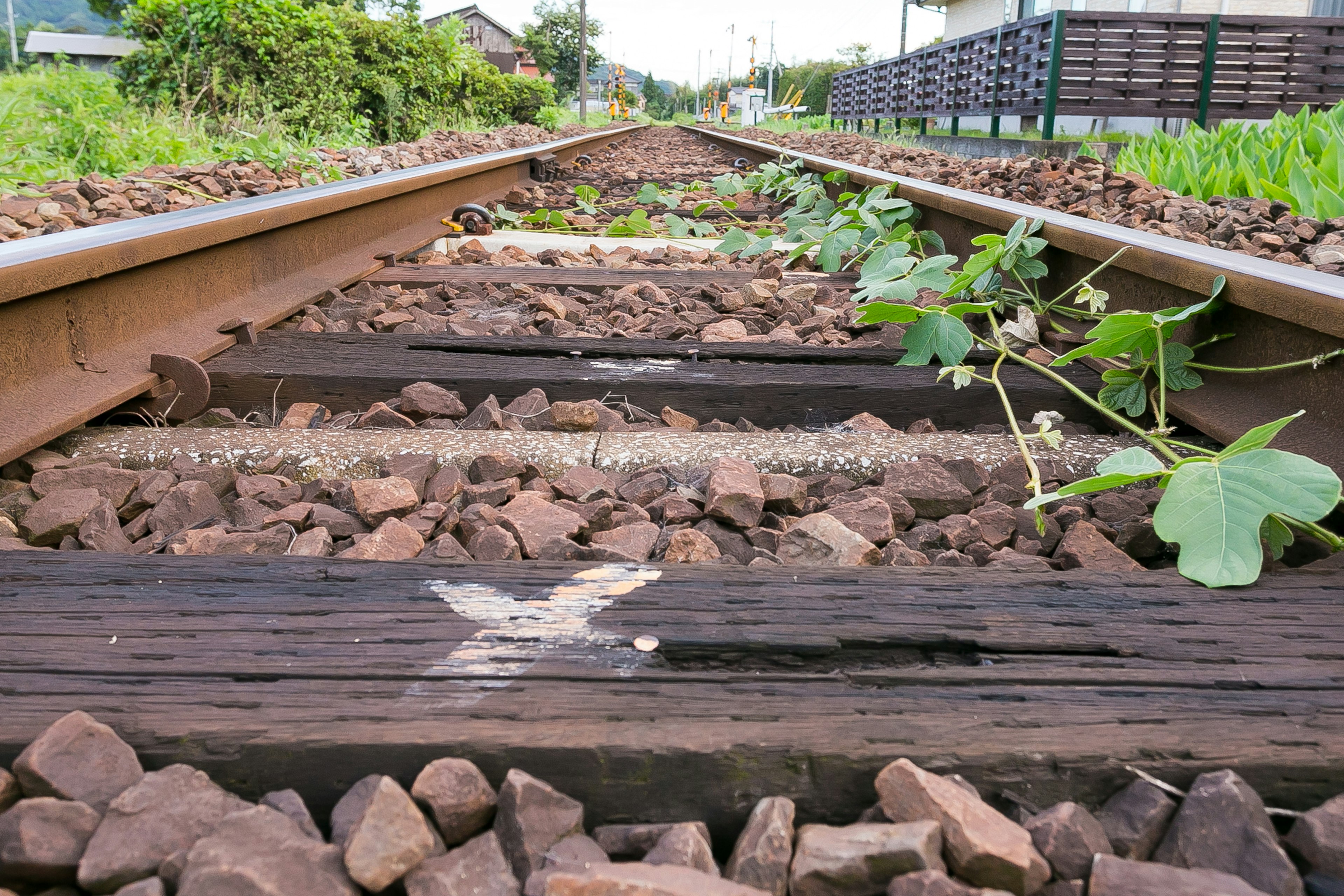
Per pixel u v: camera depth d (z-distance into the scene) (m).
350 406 2.38
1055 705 0.99
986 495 1.82
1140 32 10.15
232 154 6.39
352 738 0.92
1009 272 3.21
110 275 2.27
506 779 0.88
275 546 1.52
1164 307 2.45
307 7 11.41
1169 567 1.55
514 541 1.49
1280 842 0.87
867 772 0.92
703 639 1.10
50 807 0.83
